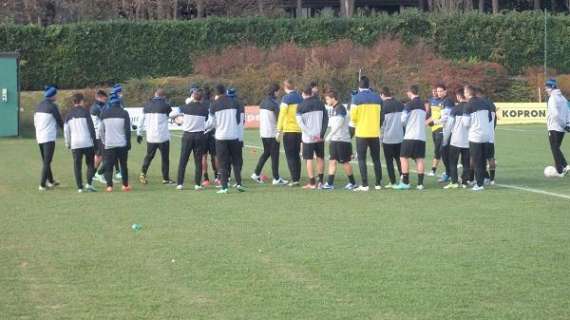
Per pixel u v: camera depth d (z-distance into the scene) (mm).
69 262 11727
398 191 19000
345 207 16484
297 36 56156
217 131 18562
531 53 58094
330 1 70188
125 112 19188
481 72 52219
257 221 14883
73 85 53844
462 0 66625
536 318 9031
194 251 12359
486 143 18938
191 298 9867
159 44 54625
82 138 19000
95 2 60438
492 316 9102
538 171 23141
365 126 18938
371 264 11445
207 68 52094
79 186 19188
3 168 24812
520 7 72562
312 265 11414
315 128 19422
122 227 14391
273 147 20406
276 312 9281
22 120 43594
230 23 55500
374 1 70125
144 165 20672
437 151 22266
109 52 54156
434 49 57125
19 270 11297
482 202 17094
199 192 19031
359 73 45000
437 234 13531
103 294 10062
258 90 48094
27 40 53062
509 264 11406
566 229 13938
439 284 10391
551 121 21578
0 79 37281
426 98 48938
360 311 9312
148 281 10648
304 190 19297
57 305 9617
